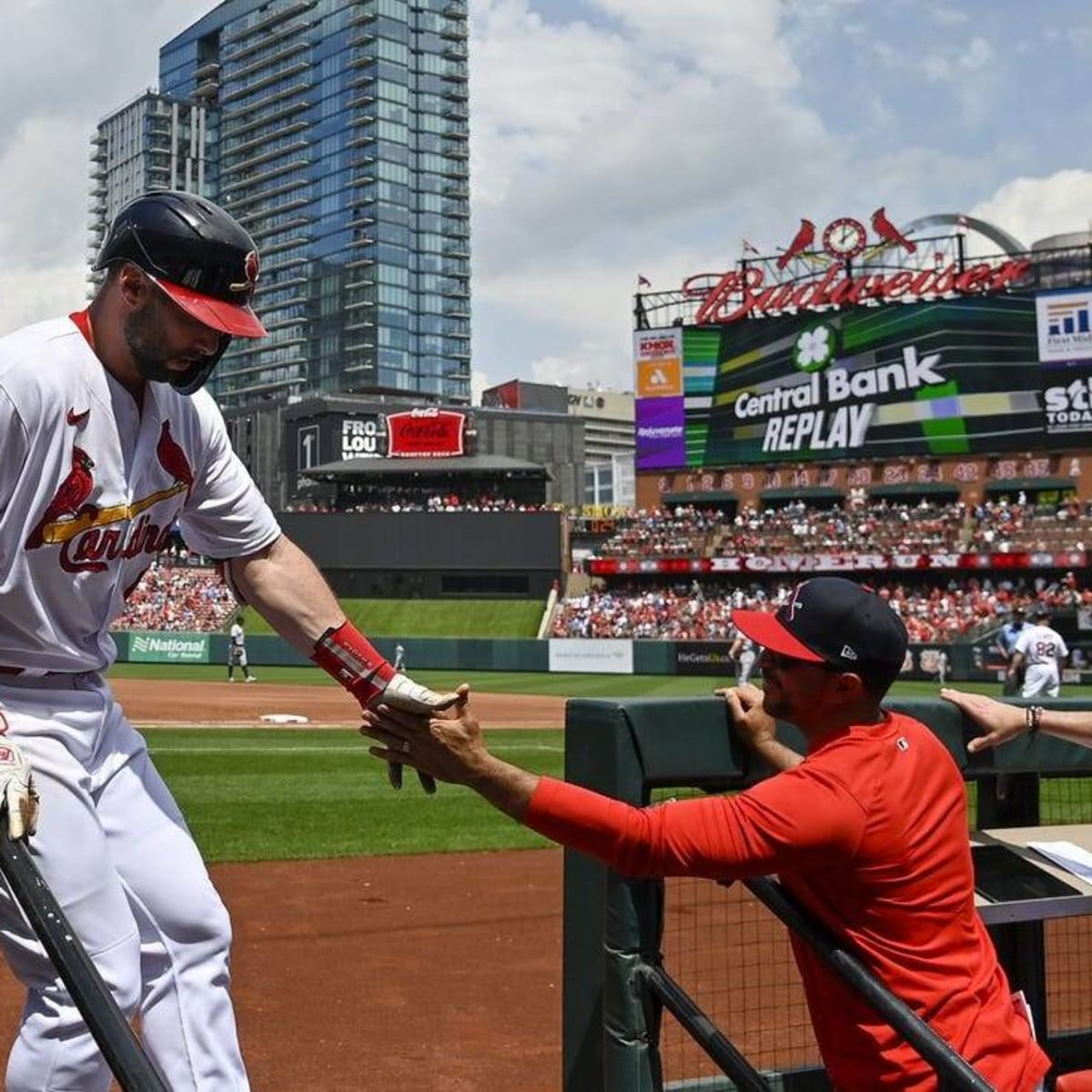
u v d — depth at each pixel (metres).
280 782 10.95
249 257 2.18
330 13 131.12
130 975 2.15
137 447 2.23
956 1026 2.16
